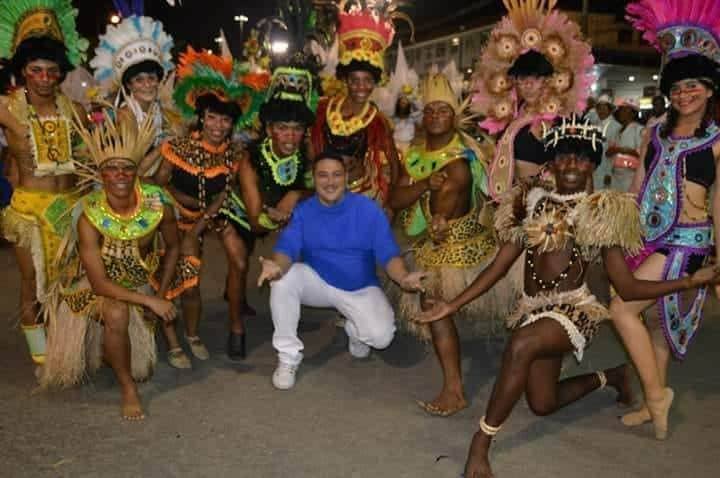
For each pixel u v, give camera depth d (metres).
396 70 6.25
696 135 3.86
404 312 4.94
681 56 3.91
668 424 4.05
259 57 7.37
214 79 4.63
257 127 5.17
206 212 4.79
